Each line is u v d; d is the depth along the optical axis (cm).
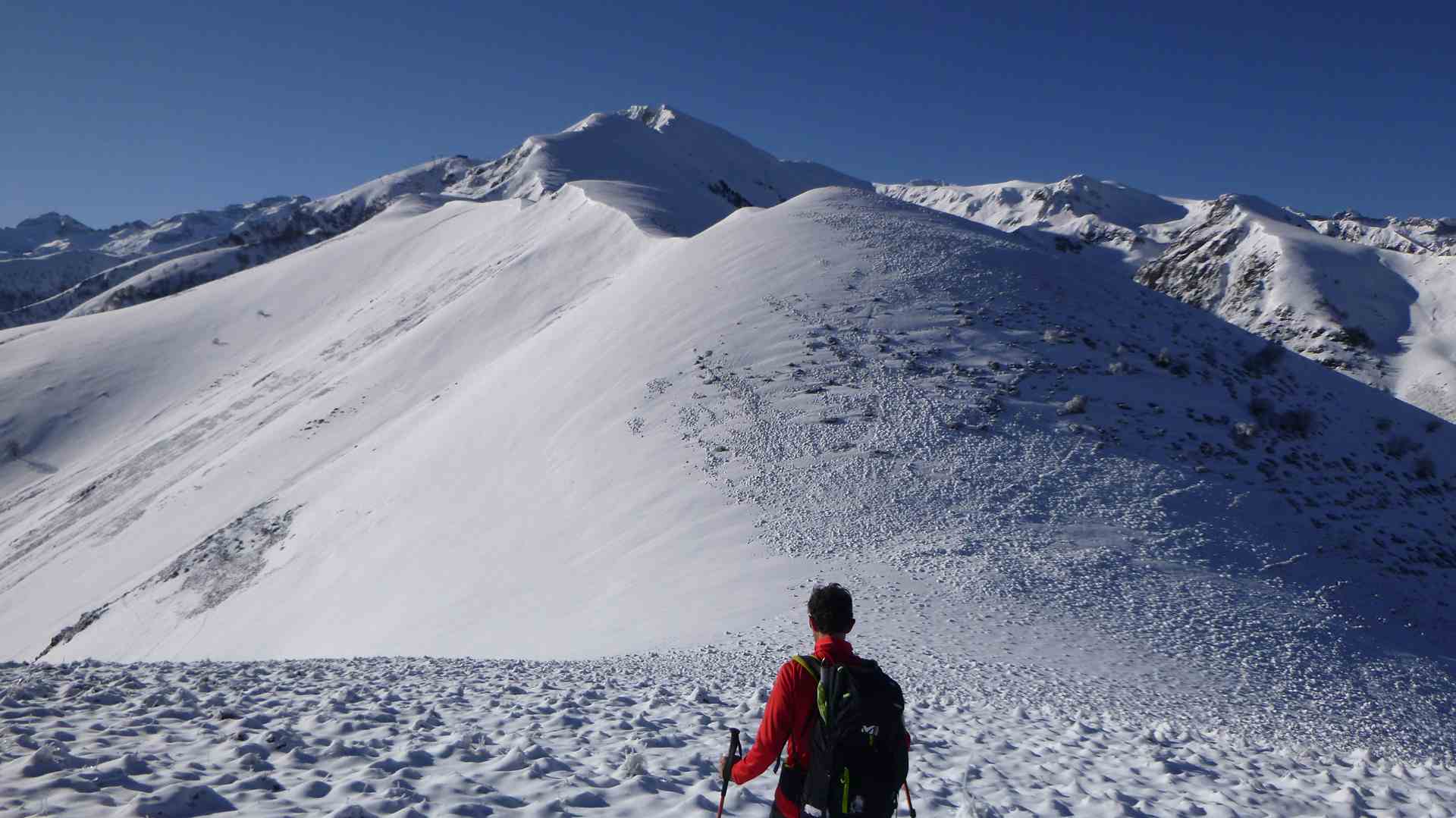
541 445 4609
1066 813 625
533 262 9944
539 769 625
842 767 353
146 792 522
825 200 7150
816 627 393
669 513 3625
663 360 4947
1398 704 2262
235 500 6669
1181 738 1096
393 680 1217
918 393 4375
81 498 8612
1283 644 2572
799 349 4831
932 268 5706
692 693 1142
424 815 493
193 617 4747
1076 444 4038
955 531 3303
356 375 8444
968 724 1088
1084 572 3000
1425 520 4044
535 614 3120
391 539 4462
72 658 4881
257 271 15550
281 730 695
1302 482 4072
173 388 11800
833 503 3534
